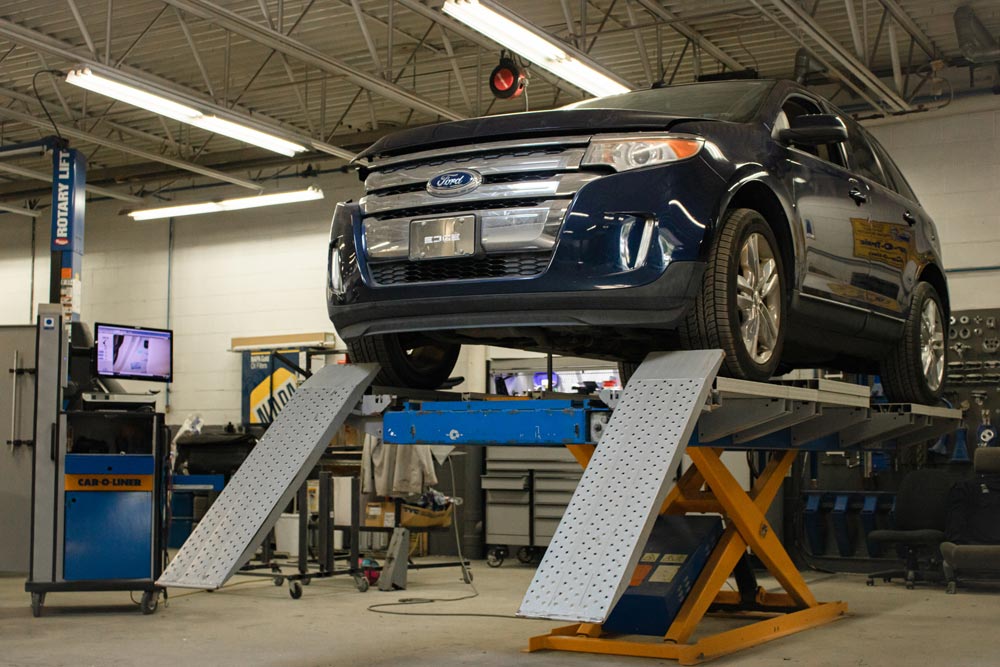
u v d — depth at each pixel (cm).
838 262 438
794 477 871
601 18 973
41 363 611
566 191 354
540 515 905
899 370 512
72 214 1176
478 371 1080
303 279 1340
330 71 1022
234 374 1370
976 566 688
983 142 955
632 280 345
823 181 435
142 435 618
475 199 362
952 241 960
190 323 1408
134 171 1380
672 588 454
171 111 967
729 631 459
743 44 1017
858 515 861
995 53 885
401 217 378
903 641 482
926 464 866
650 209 347
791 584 529
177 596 695
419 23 1011
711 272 360
